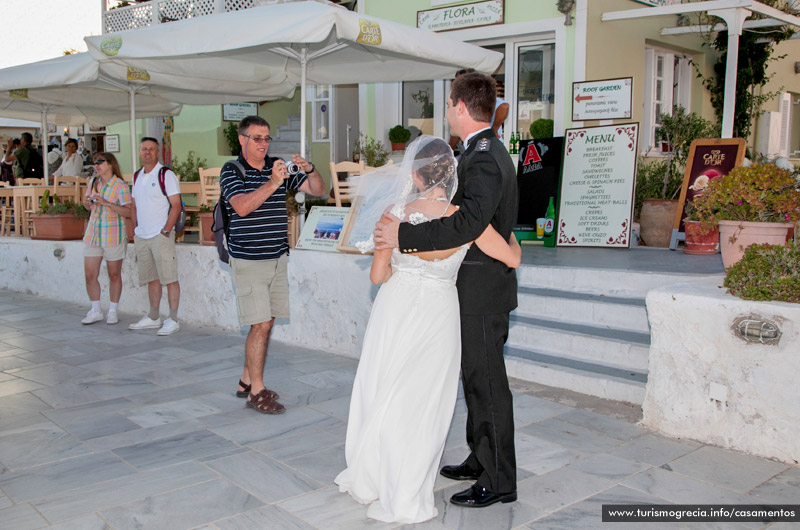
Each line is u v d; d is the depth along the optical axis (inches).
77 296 357.7
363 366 129.2
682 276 210.4
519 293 235.5
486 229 120.3
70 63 293.6
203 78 332.8
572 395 193.2
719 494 132.5
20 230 422.6
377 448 123.1
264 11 235.9
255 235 179.0
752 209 191.0
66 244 358.3
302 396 198.8
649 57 380.8
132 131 357.4
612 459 149.8
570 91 336.2
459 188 122.3
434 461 123.3
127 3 592.4
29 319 315.6
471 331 124.9
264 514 126.3
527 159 338.3
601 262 255.1
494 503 129.5
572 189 320.2
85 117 474.0
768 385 146.9
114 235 296.7
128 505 130.0
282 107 550.0
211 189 307.1
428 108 408.8
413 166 118.4
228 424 175.5
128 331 288.8
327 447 159.3
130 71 308.3
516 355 214.7
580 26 327.9
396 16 395.2
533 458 150.6
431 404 121.3
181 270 301.6
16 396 200.2
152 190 269.9
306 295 258.2
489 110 123.5
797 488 134.5
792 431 144.3
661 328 163.3
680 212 298.5
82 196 415.5
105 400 196.1
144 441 163.6
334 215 268.1
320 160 500.1
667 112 395.5
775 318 144.3
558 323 221.5
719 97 423.2
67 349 257.8
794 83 519.5
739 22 286.7
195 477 142.6
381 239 119.9
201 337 275.9
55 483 140.0
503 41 362.6
